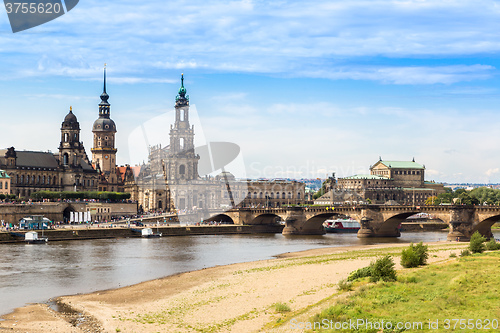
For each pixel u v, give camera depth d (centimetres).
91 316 9425
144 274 14362
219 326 8538
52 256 17488
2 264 15650
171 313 9425
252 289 11175
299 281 11875
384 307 8844
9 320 9238
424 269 12231
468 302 8962
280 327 8225
